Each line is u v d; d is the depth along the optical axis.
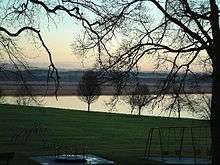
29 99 17.45
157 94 16.52
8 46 16.39
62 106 79.31
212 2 15.77
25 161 19.33
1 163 18.56
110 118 51.34
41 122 42.66
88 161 19.11
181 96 16.50
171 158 21.86
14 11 16.64
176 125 43.81
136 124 45.16
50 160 19.28
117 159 21.28
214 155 15.93
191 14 15.81
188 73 16.50
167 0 15.99
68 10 16.36
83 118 50.00
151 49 16.28
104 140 32.06
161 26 16.39
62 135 33.91
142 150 26.88
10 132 34.12
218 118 15.85
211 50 15.79
